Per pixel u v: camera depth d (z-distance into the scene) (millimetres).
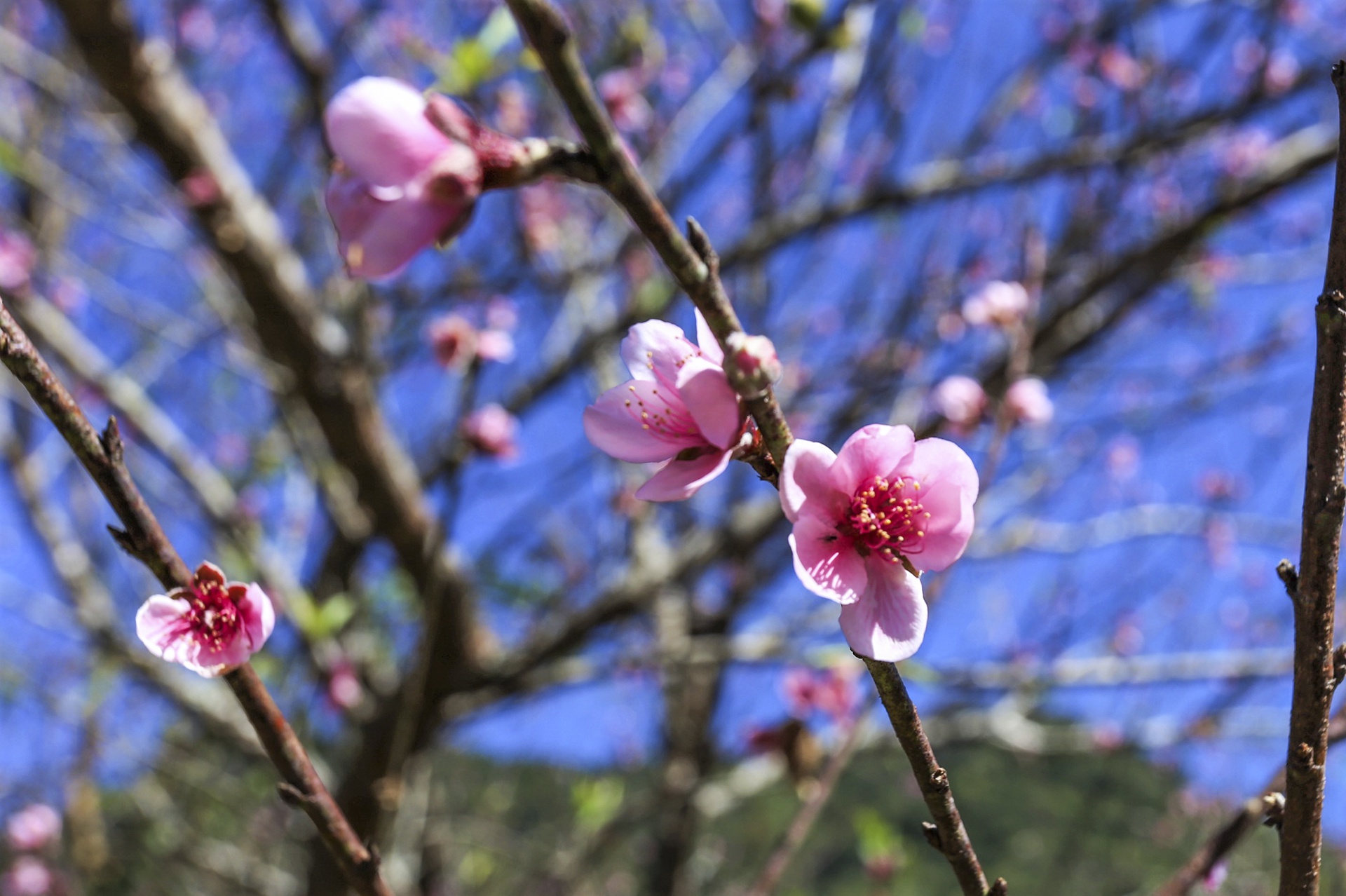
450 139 872
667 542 6398
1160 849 7031
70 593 5730
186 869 6770
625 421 1226
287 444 6594
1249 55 5480
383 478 4664
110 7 3918
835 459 1163
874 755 4754
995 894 1172
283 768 1419
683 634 5836
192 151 4320
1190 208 5141
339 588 5676
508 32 3166
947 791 1139
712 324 897
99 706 5898
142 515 1346
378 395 5285
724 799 5895
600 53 5191
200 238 4590
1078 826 6879
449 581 4680
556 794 7848
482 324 5703
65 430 1264
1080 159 4898
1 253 4871
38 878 6594
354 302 4965
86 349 5020
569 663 4520
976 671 4117
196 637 1380
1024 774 7781
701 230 868
